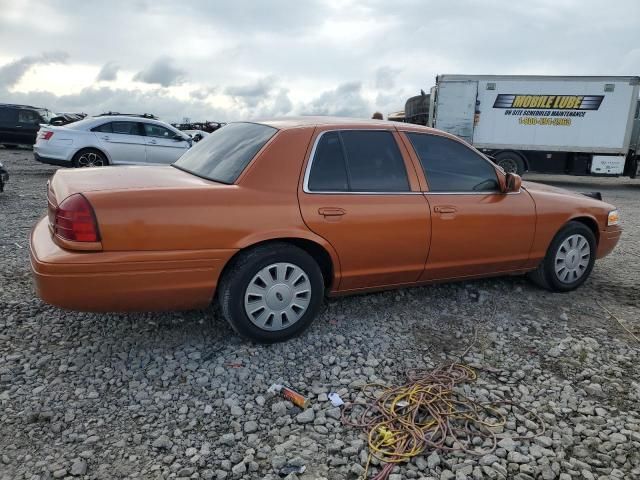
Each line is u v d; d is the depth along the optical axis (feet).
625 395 10.94
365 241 12.65
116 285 10.33
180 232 10.66
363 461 8.71
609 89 49.67
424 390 10.69
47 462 8.41
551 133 51.55
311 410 9.91
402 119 70.90
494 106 52.19
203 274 11.02
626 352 12.85
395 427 9.61
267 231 11.43
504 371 11.74
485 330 13.82
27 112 69.36
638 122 51.29
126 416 9.66
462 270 14.61
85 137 39.34
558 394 10.88
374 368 11.70
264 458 8.71
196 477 8.21
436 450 9.02
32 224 23.48
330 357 11.94
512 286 17.04
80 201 10.13
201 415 9.77
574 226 16.34
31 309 13.75
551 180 61.87
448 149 14.38
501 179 14.88
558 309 15.44
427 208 13.43
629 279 18.48
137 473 8.25
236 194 11.30
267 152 11.91
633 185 58.18
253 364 11.53
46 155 39.09
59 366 11.23
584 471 8.61
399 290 16.12
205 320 13.48
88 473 8.21
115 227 10.19
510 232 14.93
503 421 9.89
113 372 11.07
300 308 12.30
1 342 12.07
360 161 12.91
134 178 11.81
